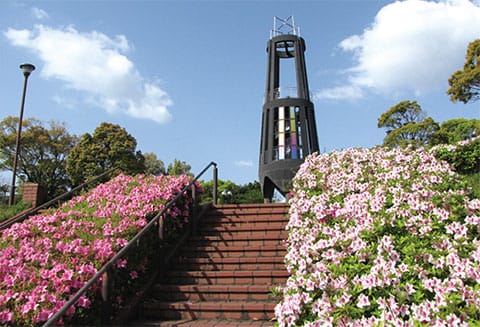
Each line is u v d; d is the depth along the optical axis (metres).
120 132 29.69
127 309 4.31
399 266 2.67
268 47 22.00
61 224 5.65
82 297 3.58
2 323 3.27
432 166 6.06
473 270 2.43
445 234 3.25
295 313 2.66
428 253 2.83
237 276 5.16
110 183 8.26
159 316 4.50
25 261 4.40
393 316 2.27
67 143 31.77
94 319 3.77
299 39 21.84
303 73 21.31
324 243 3.38
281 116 20.23
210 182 33.56
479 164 9.32
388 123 29.55
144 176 8.62
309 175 6.76
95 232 5.08
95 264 4.15
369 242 3.38
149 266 5.27
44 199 10.02
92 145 28.69
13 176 11.52
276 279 5.06
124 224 5.20
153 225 5.39
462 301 2.24
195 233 6.56
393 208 3.81
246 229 6.51
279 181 19.20
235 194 36.25
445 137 25.00
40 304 3.43
